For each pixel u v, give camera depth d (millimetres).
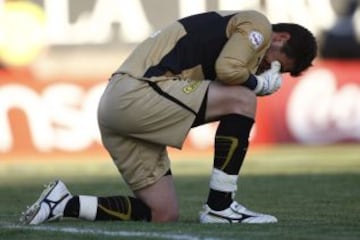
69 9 50031
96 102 48094
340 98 52062
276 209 20250
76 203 16859
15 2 49500
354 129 52188
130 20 50375
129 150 17031
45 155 47562
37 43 49750
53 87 47688
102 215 17031
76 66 50031
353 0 52500
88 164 42281
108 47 50219
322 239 14352
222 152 16609
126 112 16547
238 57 16328
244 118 16609
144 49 17016
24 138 47406
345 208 20312
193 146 49094
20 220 17062
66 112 47781
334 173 33219
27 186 30219
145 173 17109
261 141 51156
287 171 34844
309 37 17109
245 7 51156
